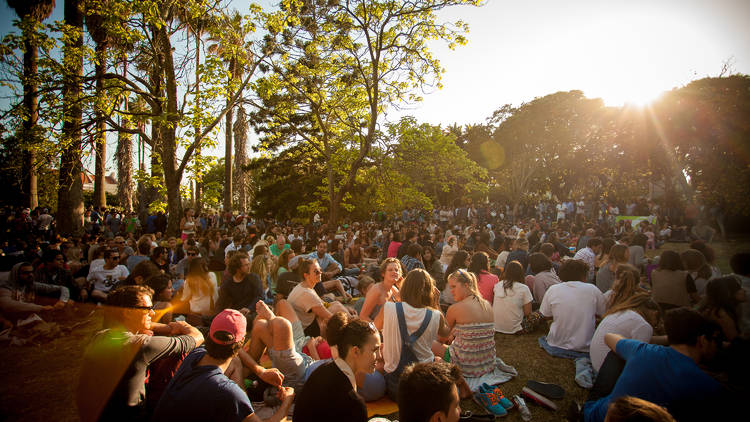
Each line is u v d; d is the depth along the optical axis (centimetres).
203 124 1096
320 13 1309
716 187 1422
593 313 473
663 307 502
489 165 3878
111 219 1786
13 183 1171
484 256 610
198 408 220
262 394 339
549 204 2658
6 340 516
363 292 557
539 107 3484
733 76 1669
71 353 497
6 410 366
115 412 253
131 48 1098
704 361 300
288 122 1638
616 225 1764
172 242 851
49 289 606
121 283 505
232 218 2100
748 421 249
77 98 1067
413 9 1324
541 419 348
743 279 431
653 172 2064
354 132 1650
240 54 1174
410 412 176
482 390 367
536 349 499
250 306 539
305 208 2002
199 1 1072
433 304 375
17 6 1505
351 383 237
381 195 1658
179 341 293
